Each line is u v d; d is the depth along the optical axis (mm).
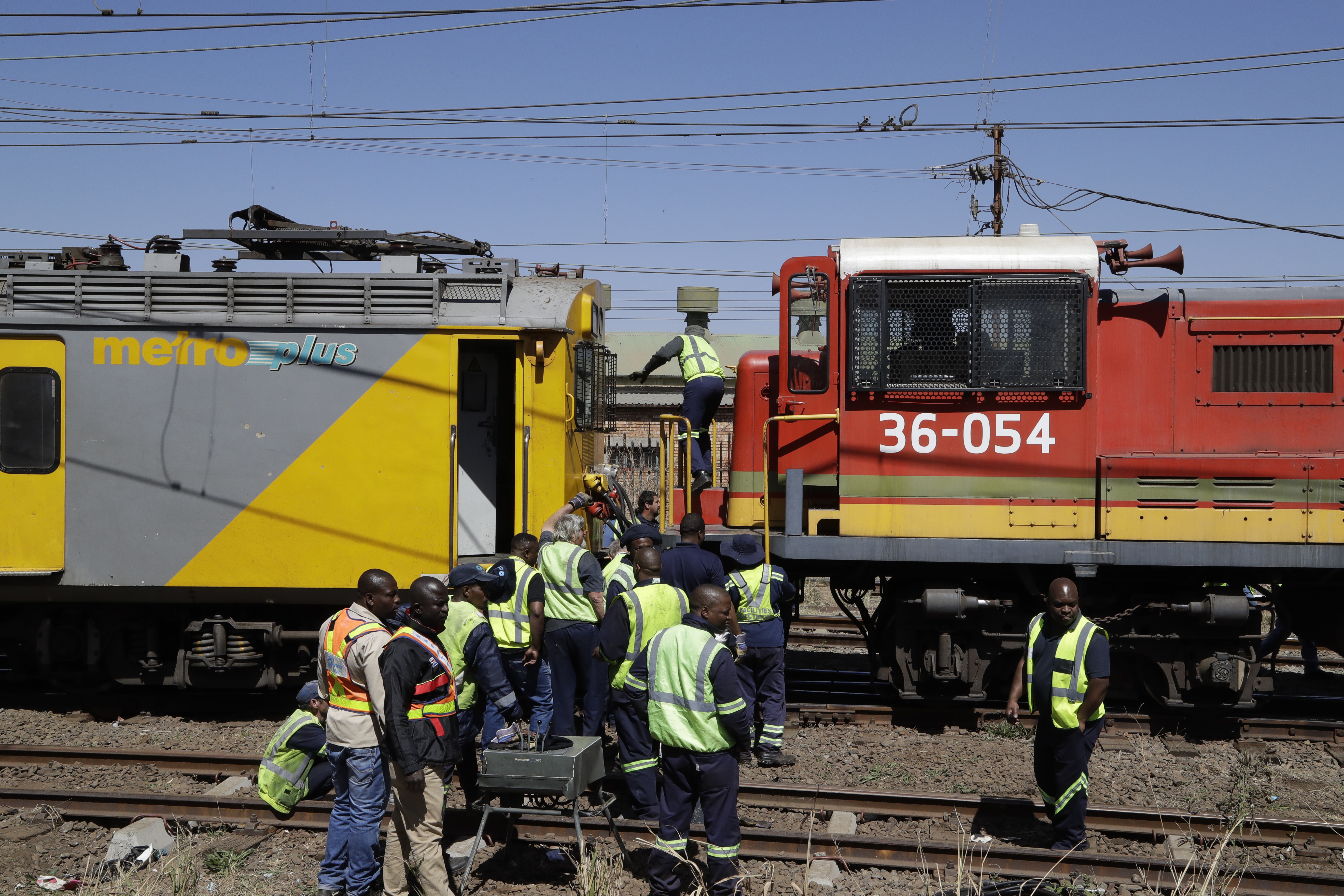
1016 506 7637
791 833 5555
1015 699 5758
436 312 7781
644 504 7719
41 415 7867
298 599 7816
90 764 6934
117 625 8227
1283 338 7812
